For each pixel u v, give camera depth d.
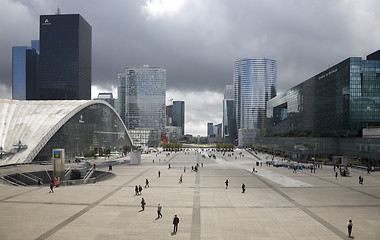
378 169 70.62
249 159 115.25
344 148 105.44
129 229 26.19
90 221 28.44
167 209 33.00
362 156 92.88
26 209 32.84
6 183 54.56
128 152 157.75
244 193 42.09
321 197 39.41
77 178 74.50
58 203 35.62
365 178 57.72
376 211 32.25
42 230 25.84
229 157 127.50
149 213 31.30
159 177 58.78
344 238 24.08
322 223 27.92
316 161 100.50
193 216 30.27
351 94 104.94
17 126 93.44
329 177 59.28
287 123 186.00
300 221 28.58
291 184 50.22
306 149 110.81
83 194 41.12
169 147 193.12
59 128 96.81
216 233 25.25
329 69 122.75
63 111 104.69
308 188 46.25
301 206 34.44
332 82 119.81
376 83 105.12
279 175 62.56
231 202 36.47
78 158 100.44
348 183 51.25
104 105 139.62
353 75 105.12
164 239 23.89
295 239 23.91
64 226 26.92
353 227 26.77
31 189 45.12
